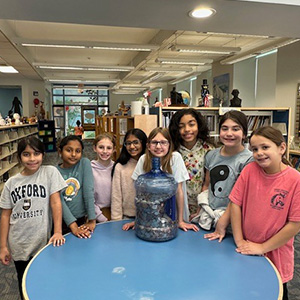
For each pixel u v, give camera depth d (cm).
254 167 145
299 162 455
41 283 110
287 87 595
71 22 359
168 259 129
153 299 100
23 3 299
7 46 646
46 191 165
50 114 1518
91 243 147
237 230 145
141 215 150
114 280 112
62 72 1253
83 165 190
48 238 169
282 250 141
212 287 108
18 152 162
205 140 205
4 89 1326
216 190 169
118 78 1375
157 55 861
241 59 753
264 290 106
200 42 731
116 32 666
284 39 583
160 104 348
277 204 134
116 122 457
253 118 370
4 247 163
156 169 151
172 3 296
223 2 290
